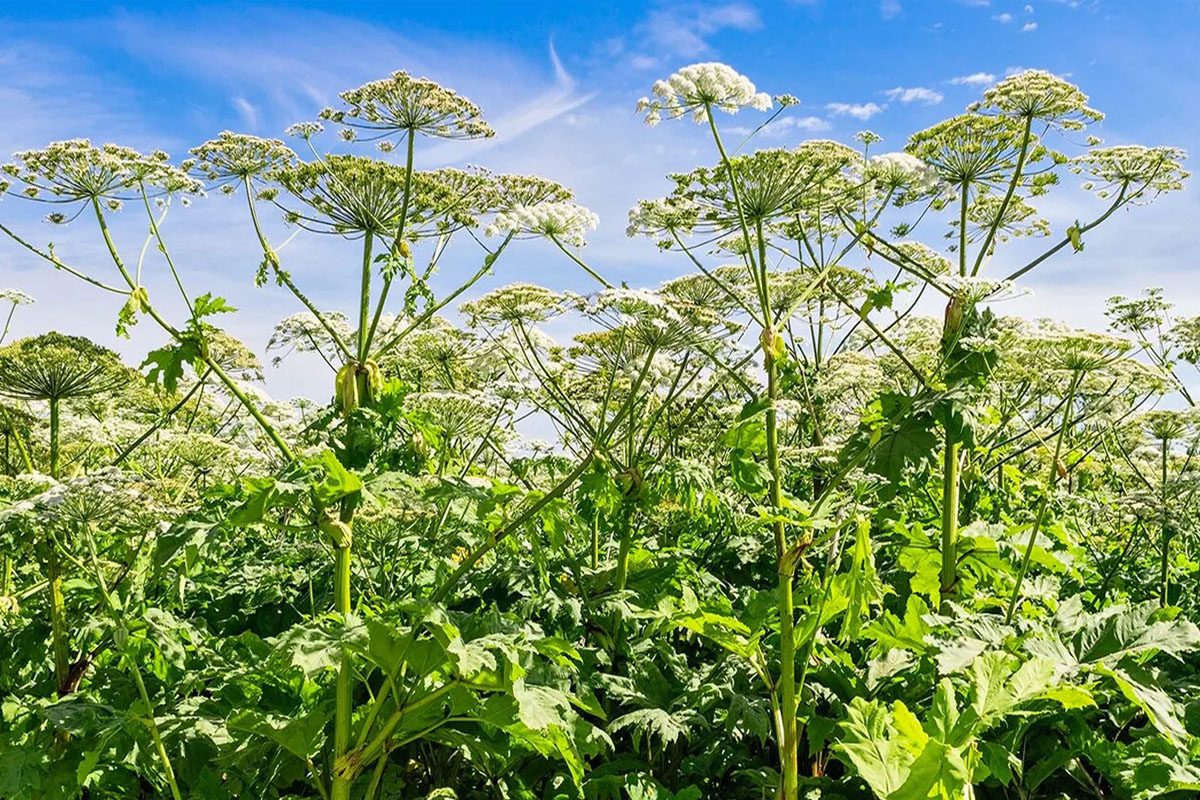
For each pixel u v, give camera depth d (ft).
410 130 16.19
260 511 13.67
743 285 22.59
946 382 18.02
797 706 15.74
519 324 21.91
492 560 21.80
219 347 23.00
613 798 16.08
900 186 19.08
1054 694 13.08
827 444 22.35
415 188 15.74
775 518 14.17
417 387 27.35
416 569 22.54
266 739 14.52
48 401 18.02
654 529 25.66
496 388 24.67
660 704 16.96
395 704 13.96
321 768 15.97
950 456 18.99
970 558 19.03
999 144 19.72
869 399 25.98
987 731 15.42
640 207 18.01
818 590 14.55
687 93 15.83
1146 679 15.14
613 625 19.07
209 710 15.20
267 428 14.78
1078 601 17.31
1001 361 18.10
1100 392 25.86
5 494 16.80
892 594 20.71
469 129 16.60
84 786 14.64
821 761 16.61
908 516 25.53
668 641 20.29
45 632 16.43
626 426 23.04
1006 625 17.03
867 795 15.10
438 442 16.02
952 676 15.37
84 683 16.78
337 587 14.25
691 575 20.68
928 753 11.51
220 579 23.24
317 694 15.83
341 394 15.25
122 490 14.38
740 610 20.66
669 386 20.59
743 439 14.94
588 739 13.88
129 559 15.88
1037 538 19.24
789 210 16.78
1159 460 31.32
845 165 17.06
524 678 14.02
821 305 27.04
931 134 20.29
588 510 18.25
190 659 16.47
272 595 21.90
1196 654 18.25
